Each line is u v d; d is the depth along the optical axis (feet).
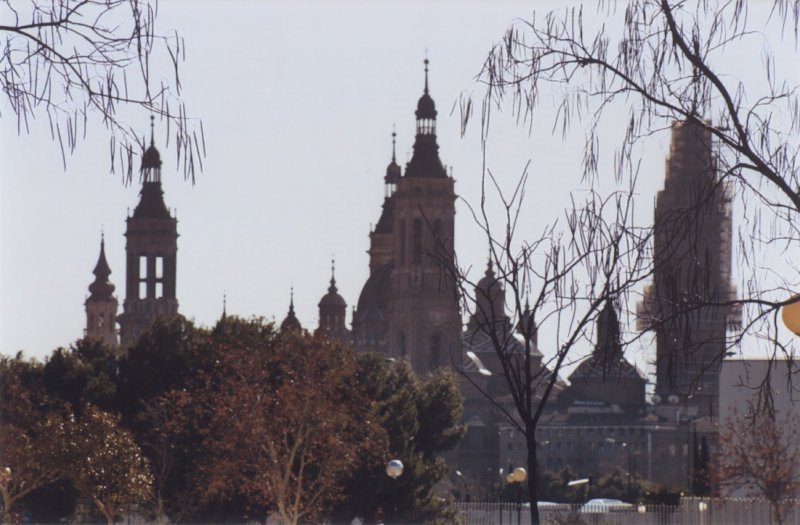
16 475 569.64
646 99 134.00
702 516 619.26
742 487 623.36
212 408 636.07
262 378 636.89
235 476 633.20
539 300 157.38
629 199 138.00
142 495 580.71
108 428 572.51
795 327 127.75
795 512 575.38
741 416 539.29
